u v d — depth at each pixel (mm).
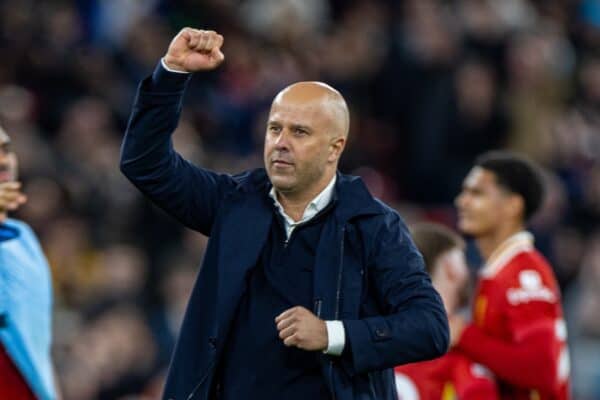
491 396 25031
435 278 25000
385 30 52469
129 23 49969
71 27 48031
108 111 46250
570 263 49781
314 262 19234
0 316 22906
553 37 57219
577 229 52312
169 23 49312
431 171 49625
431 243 25094
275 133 19219
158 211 44000
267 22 52000
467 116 49875
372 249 19234
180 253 43719
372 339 18609
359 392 19047
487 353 24578
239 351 19234
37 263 23734
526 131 52281
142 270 42969
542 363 24641
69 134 44781
